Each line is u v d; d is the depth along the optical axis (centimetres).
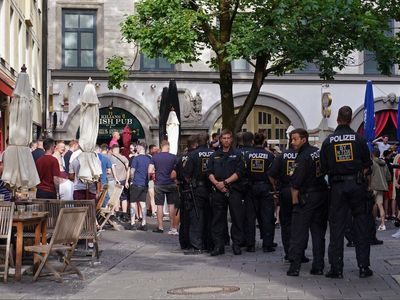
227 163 1559
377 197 2186
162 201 2128
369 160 1226
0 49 2756
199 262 1473
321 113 4031
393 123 4091
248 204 1625
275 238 1944
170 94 2664
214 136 1938
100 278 1284
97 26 3959
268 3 2297
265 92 4022
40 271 1249
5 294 1130
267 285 1161
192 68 3966
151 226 2350
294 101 4031
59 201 1479
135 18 2409
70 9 3950
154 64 3962
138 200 2241
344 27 2180
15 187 1528
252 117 4047
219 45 2405
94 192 1956
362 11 2236
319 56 2212
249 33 2245
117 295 1102
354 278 1225
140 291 1131
